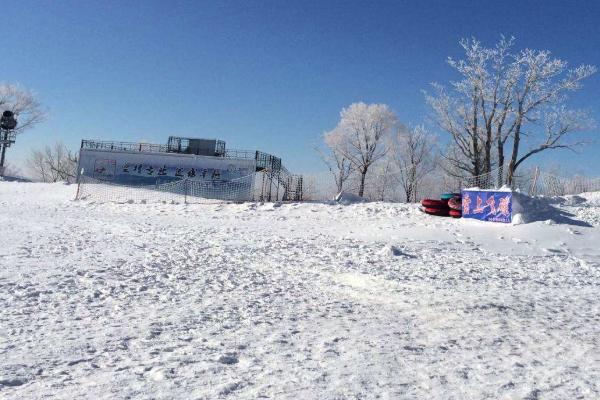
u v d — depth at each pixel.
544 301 8.08
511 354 5.02
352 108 56.75
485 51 41.09
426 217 24.00
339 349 5.00
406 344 5.28
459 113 42.91
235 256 12.60
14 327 5.45
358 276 10.13
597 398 3.80
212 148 39.19
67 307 6.58
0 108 61.16
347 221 23.84
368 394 3.72
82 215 24.11
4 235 14.50
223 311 6.73
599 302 8.24
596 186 40.19
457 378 4.19
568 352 5.14
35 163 75.75
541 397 3.79
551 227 18.91
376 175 58.44
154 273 9.60
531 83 40.06
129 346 4.90
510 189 20.98
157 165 37.38
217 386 3.77
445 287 9.18
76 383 3.77
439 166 54.38
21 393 3.52
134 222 21.52
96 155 37.91
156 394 3.56
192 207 29.00
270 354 4.75
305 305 7.37
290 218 25.36
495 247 16.34
